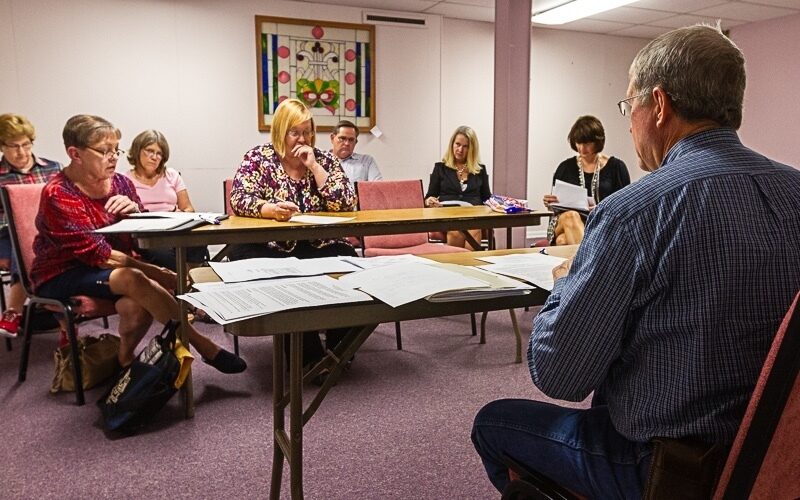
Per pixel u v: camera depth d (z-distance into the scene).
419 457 1.75
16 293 2.74
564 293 0.77
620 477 0.81
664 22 5.59
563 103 5.93
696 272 0.69
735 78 0.77
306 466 1.70
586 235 0.77
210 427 1.96
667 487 0.72
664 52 0.80
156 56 4.81
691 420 0.72
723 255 0.68
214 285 1.04
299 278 1.11
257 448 1.82
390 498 1.54
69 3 4.52
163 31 4.80
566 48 5.86
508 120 4.04
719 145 0.76
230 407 2.13
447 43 5.78
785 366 0.57
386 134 5.63
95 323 3.29
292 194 2.55
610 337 0.74
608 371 0.82
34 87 4.51
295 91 5.22
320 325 0.90
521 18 3.97
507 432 0.96
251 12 5.01
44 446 1.83
